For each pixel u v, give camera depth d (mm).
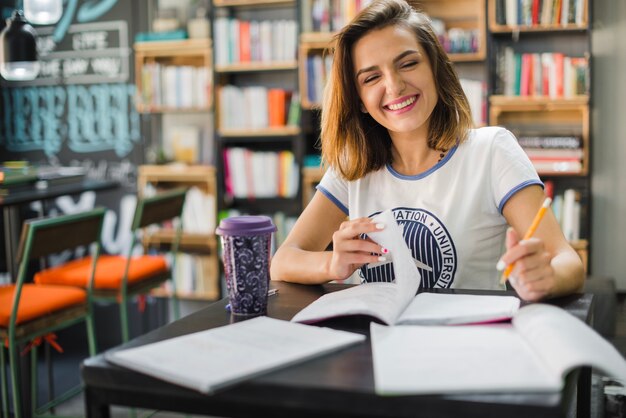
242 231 1144
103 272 3152
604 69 3926
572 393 912
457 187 1536
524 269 1087
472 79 4098
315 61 4039
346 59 1531
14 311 2439
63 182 3699
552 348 841
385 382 791
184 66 4535
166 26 4375
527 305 1088
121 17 4645
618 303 3160
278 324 1051
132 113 4691
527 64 3793
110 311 4676
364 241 1260
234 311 1172
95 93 4750
